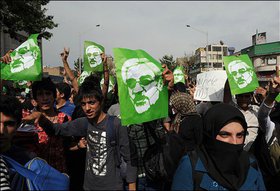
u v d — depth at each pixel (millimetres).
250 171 2111
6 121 2320
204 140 2227
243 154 2150
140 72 2801
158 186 2838
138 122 2744
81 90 2777
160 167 2787
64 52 4586
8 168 2387
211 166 2080
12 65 3316
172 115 3633
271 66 41781
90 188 2752
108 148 2758
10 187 2332
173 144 2633
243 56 4105
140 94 2783
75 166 3330
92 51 6086
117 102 4496
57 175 2535
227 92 4285
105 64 4238
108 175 2719
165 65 2941
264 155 3154
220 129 2119
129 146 2762
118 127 2756
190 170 2086
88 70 6121
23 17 17156
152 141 2957
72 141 3254
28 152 2656
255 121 3738
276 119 3826
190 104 3266
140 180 2889
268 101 3174
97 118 2809
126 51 2854
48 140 3186
